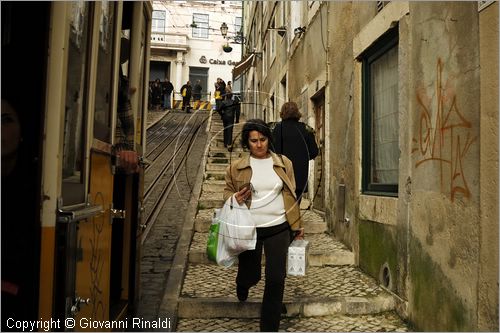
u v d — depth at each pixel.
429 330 3.00
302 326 3.30
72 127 1.84
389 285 3.71
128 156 2.75
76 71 1.85
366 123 4.59
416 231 3.24
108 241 2.44
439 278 2.89
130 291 3.14
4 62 1.62
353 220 4.68
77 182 1.91
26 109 1.62
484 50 2.46
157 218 5.93
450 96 2.83
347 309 3.50
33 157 1.62
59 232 1.64
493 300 2.31
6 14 1.62
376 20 4.14
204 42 27.83
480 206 2.45
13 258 1.61
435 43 3.06
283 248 2.94
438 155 2.97
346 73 5.08
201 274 4.22
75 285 1.74
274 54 11.09
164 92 13.29
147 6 3.41
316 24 6.59
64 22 1.62
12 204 1.61
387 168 4.14
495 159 2.33
